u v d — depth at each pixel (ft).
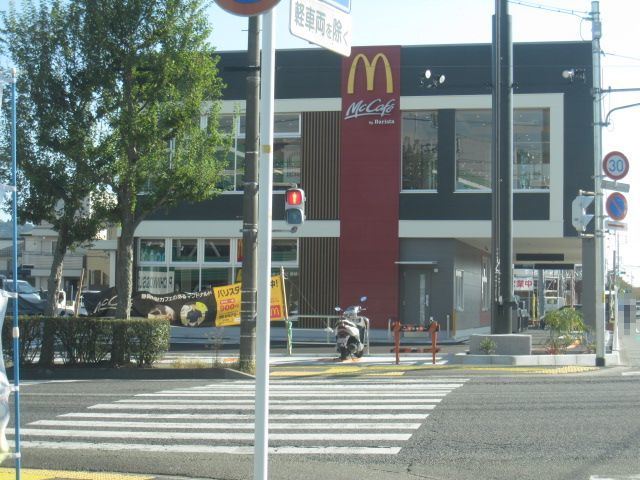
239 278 81.35
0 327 21.94
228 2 18.38
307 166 102.12
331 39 20.36
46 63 61.31
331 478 25.80
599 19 68.39
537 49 97.35
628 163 66.28
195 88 61.46
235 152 104.32
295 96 102.53
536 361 64.69
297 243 102.12
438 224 99.09
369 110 100.68
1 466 28.22
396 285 99.14
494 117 71.20
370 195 100.32
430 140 100.27
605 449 29.89
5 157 60.95
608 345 83.56
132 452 30.55
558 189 96.53
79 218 63.77
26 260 191.62
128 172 60.54
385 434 33.01
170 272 106.42
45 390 49.08
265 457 18.43
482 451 29.76
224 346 87.30
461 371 58.54
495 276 69.82
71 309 107.04
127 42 60.29
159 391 48.14
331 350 81.30
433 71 99.66
